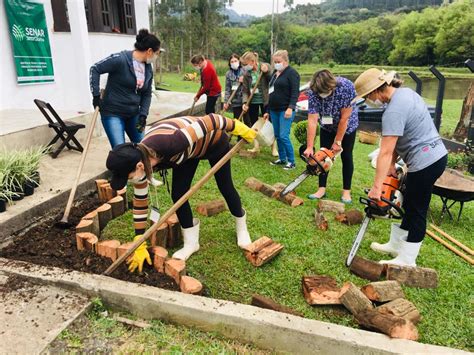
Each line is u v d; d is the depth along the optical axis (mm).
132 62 3973
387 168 2816
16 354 1999
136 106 4195
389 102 2783
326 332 2160
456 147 8297
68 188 3986
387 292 2611
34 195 3771
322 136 4527
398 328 2184
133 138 4543
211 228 3711
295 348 2201
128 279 2707
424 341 2375
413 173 2863
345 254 3379
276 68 5477
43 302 2400
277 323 2203
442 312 2654
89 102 6801
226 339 2299
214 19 44031
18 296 2434
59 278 2545
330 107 4047
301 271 3090
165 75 34031
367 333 2178
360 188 5340
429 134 2797
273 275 3010
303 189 5094
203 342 2252
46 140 5270
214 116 2775
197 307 2309
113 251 2904
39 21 7086
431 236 3814
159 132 2496
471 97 8484
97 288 2459
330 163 4055
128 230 3576
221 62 44344
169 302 2342
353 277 3035
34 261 2893
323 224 3795
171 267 2723
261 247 3172
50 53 7410
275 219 4012
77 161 4973
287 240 3545
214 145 2852
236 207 3211
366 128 10430
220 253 3271
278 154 6387
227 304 2354
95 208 3941
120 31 9516
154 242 3189
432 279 2904
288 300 2732
